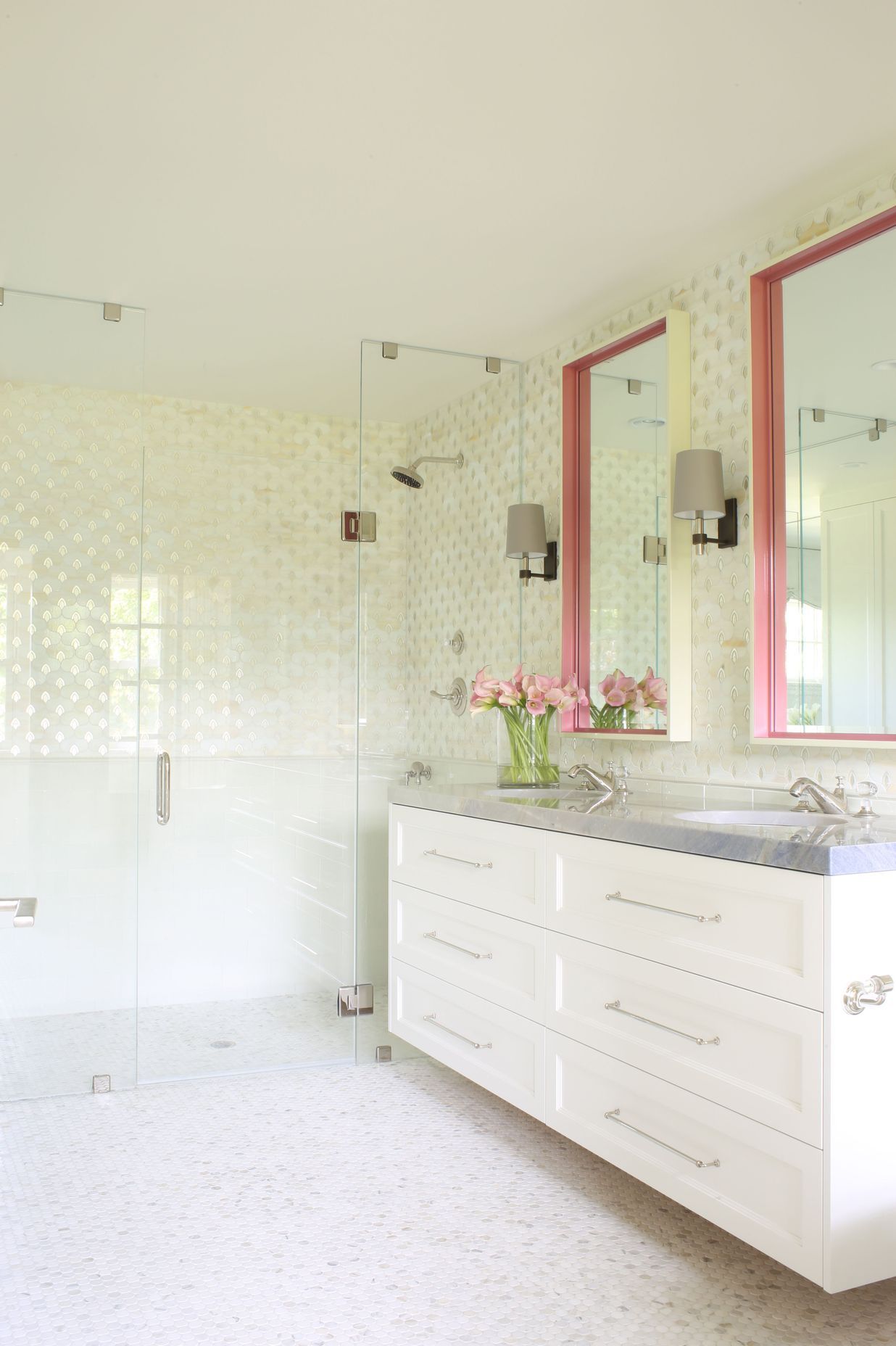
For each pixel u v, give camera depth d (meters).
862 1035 1.91
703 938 2.18
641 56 2.12
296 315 3.51
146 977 3.77
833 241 2.66
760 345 2.88
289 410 4.19
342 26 2.03
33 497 3.38
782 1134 1.96
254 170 2.57
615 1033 2.45
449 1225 2.44
